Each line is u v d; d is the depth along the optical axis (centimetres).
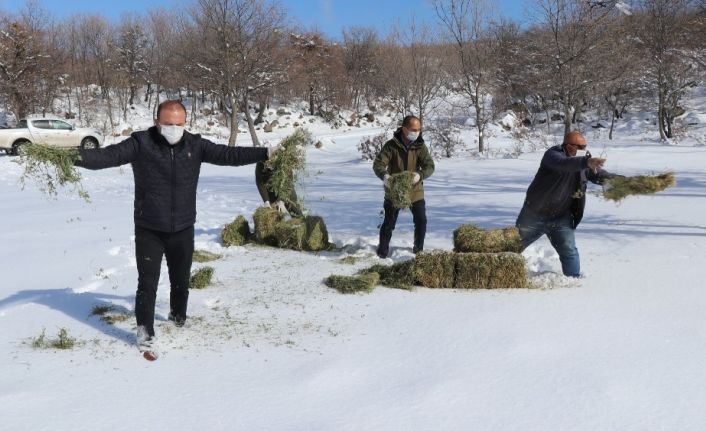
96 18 5150
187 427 305
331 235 870
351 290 570
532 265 670
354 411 322
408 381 362
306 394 345
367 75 5734
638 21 3052
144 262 426
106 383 361
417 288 584
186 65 3688
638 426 301
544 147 2745
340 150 3194
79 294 568
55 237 895
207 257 719
